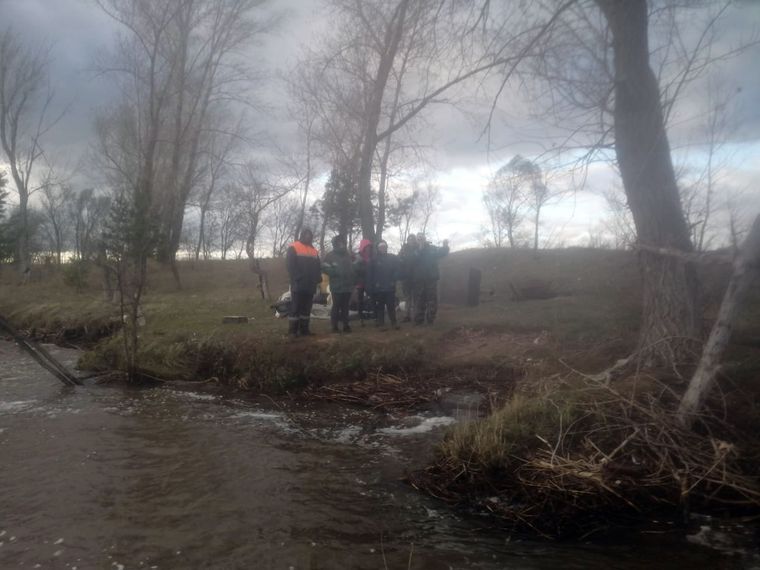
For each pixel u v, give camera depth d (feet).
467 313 45.96
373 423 29.91
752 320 29.96
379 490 21.71
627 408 21.88
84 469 23.65
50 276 110.83
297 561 16.79
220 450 25.99
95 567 16.31
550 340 35.22
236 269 97.09
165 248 84.17
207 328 44.42
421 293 41.68
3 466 23.91
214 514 19.70
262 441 27.25
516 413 22.50
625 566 16.49
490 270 69.72
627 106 26.17
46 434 28.17
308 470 23.66
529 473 20.01
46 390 37.78
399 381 34.40
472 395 31.48
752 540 17.74
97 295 77.87
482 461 20.76
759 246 21.13
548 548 17.58
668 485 19.16
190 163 93.25
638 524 18.79
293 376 36.32
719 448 19.39
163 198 85.81
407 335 38.68
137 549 17.35
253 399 35.27
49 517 19.38
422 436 27.53
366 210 59.77
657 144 26.11
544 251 75.00
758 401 22.47
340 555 17.12
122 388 38.58
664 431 20.34
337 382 35.68
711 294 30.37
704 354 21.70
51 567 16.30
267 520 19.29
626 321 36.09
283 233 123.24
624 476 19.10
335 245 41.06
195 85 94.38
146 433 28.48
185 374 40.01
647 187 26.48
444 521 19.33
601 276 55.57
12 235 118.11
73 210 155.12
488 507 19.79
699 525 18.62
